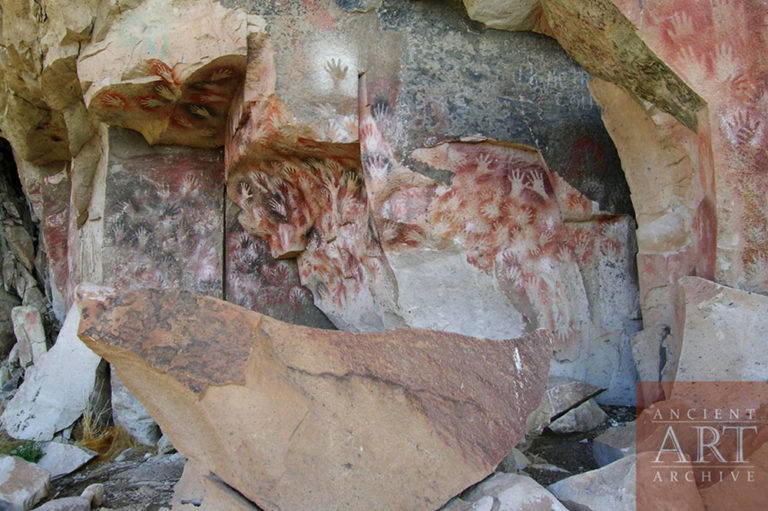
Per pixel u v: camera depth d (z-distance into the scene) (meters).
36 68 4.06
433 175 3.40
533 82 3.62
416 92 3.44
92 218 4.61
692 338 2.56
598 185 3.64
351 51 3.45
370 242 3.68
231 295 4.42
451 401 2.32
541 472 2.78
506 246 3.53
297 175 3.97
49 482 2.91
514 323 3.49
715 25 2.55
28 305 6.02
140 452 3.70
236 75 3.50
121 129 4.23
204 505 2.15
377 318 3.87
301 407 2.11
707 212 2.71
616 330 3.63
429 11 3.53
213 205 4.42
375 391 2.22
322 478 2.09
